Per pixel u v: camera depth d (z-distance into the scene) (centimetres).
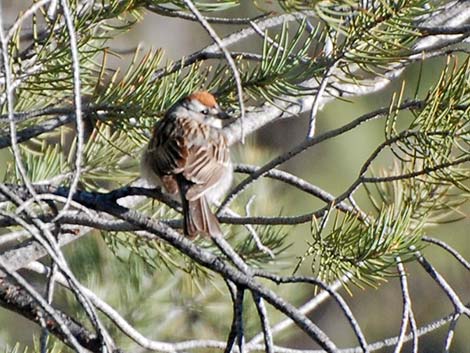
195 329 1113
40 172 948
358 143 1780
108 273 1100
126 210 672
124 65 1525
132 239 947
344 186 1761
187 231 723
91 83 820
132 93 780
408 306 734
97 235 1102
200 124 830
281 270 1073
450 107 712
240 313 623
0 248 1080
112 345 635
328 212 733
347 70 820
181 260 1005
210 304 1114
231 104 866
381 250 744
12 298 687
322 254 751
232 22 797
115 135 955
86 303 564
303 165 1788
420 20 877
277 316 1112
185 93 830
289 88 802
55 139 1193
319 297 834
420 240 786
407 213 757
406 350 1753
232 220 747
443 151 713
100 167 952
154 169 811
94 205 677
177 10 762
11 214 554
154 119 820
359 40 739
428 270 786
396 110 717
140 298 1103
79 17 759
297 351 809
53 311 548
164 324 1108
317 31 801
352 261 748
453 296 773
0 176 1157
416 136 712
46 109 775
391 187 883
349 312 616
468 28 756
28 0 1570
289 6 608
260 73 804
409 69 1739
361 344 610
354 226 770
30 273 1185
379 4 716
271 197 1121
